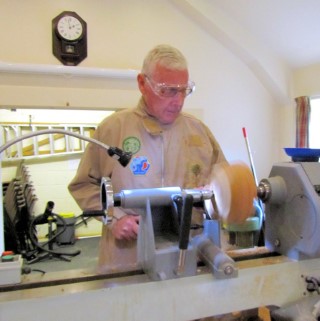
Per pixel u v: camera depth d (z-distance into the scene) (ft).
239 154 10.50
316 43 8.90
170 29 9.56
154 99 4.10
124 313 2.52
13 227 12.82
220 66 10.12
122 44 9.11
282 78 10.41
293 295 2.95
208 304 2.71
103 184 2.70
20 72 8.30
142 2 9.28
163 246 2.68
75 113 15.80
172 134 4.41
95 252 13.80
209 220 2.99
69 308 2.41
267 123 10.87
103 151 4.40
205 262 2.83
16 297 2.37
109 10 8.98
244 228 3.79
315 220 2.77
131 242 3.70
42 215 13.17
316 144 10.25
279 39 9.43
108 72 8.71
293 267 2.99
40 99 8.50
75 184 4.46
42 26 8.42
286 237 3.10
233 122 10.40
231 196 2.72
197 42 9.84
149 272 2.69
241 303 2.80
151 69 4.02
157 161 4.30
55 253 12.89
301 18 8.24
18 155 15.01
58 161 15.89
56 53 8.48
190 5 9.12
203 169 4.46
